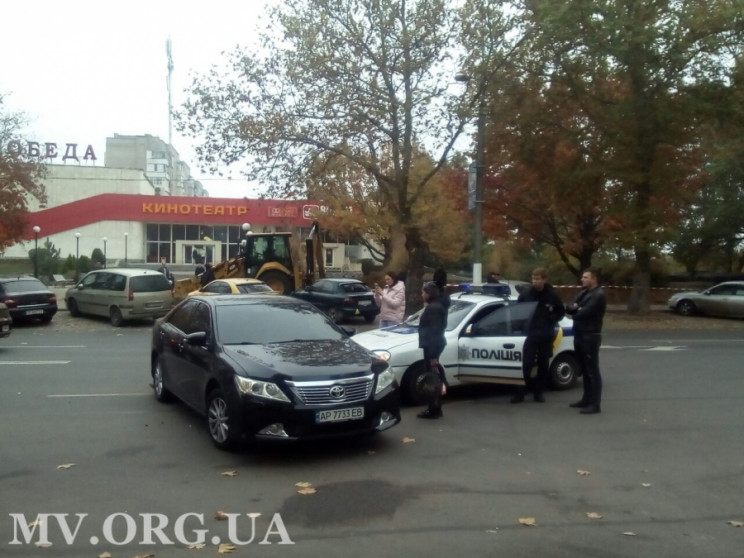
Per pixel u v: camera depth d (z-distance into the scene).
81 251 59.59
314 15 22.09
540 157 25.95
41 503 5.89
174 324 9.67
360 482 6.46
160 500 5.96
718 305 27.47
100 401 10.15
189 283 26.00
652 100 23.58
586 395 9.62
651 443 7.94
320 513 5.65
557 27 21.12
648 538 5.17
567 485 6.41
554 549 4.95
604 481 6.54
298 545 5.01
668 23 22.06
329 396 7.09
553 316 9.95
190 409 9.57
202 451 7.50
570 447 7.74
